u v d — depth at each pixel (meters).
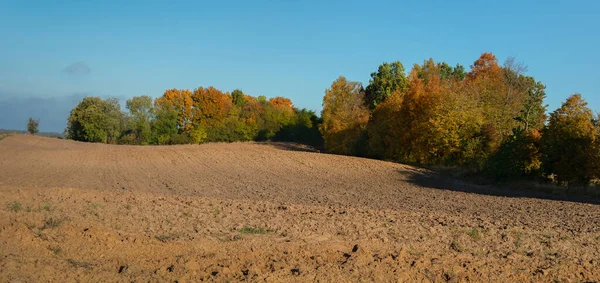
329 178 36.47
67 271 7.90
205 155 52.78
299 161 47.56
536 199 25.41
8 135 69.69
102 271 8.05
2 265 7.82
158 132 82.19
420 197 25.77
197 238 10.14
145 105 81.38
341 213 15.68
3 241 9.00
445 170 41.19
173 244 9.56
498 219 16.88
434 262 9.53
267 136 87.62
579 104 30.98
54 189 18.36
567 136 30.67
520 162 32.97
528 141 33.25
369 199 24.03
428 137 42.38
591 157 28.94
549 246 11.67
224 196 23.92
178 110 85.88
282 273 8.33
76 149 56.72
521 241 12.02
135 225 11.27
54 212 12.21
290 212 15.27
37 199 14.97
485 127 39.72
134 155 51.66
